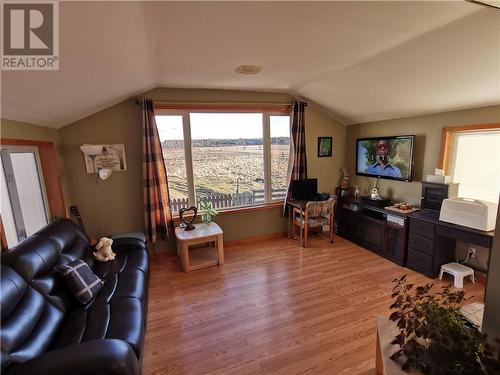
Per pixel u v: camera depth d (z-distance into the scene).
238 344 2.09
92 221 3.42
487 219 2.55
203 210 3.74
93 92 2.41
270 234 4.45
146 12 1.41
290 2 1.45
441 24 1.78
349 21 1.71
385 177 3.95
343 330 2.22
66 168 3.23
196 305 2.61
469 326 1.22
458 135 3.13
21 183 2.49
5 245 1.89
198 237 3.29
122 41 1.60
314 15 1.61
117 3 1.17
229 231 4.16
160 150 3.52
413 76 2.62
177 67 2.57
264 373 1.82
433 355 1.15
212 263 3.45
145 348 2.06
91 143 3.29
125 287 2.11
